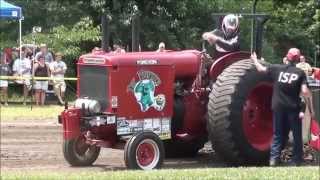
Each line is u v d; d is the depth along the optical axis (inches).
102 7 1008.9
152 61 425.1
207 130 441.4
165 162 469.7
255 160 435.2
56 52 959.0
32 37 984.3
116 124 413.4
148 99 423.5
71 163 441.4
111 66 410.3
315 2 1223.5
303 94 431.2
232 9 1104.8
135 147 408.2
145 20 1033.5
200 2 1085.8
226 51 455.8
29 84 848.9
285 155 464.4
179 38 1065.5
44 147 532.1
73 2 1054.4
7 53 920.9
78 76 432.8
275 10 1256.8
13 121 697.0
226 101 422.9
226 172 343.6
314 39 1269.7
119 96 413.4
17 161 466.3
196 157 494.0
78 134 426.3
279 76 431.8
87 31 988.6
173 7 1059.3
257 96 438.3
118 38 1010.1
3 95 860.0
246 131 430.3
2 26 1037.2
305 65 538.6
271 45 1211.9
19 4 1045.8
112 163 461.7
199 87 450.0
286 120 434.3
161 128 430.3
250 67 436.8
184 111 447.5
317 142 450.0
